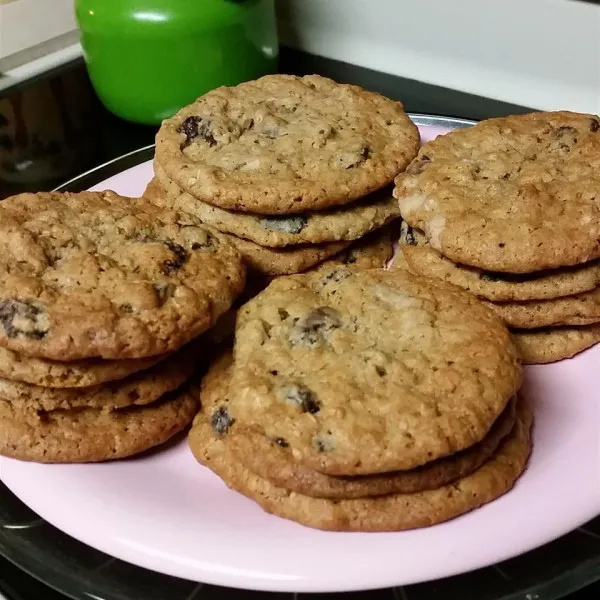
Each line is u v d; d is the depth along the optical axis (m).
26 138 0.43
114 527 0.21
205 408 0.24
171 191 0.30
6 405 0.24
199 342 0.26
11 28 0.48
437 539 0.20
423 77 0.47
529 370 0.26
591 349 0.27
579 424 0.24
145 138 0.43
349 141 0.30
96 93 0.46
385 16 0.46
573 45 0.42
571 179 0.27
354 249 0.30
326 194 0.28
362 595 0.20
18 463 0.23
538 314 0.26
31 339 0.22
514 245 0.25
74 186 0.34
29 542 0.22
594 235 0.25
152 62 0.40
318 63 0.49
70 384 0.23
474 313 0.24
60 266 0.24
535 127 0.30
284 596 0.20
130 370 0.23
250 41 0.41
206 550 0.20
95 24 0.40
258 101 0.32
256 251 0.28
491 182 0.27
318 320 0.24
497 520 0.21
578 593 0.21
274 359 0.23
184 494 0.22
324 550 0.20
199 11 0.39
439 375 0.22
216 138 0.30
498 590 0.20
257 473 0.21
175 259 0.25
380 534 0.21
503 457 0.22
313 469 0.20
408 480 0.21
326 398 0.21
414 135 0.31
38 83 0.48
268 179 0.28
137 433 0.24
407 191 0.28
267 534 0.21
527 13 0.42
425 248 0.28
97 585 0.21
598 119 0.30
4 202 0.27
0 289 0.23
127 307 0.23
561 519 0.21
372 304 0.24
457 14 0.44
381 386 0.21
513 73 0.44
